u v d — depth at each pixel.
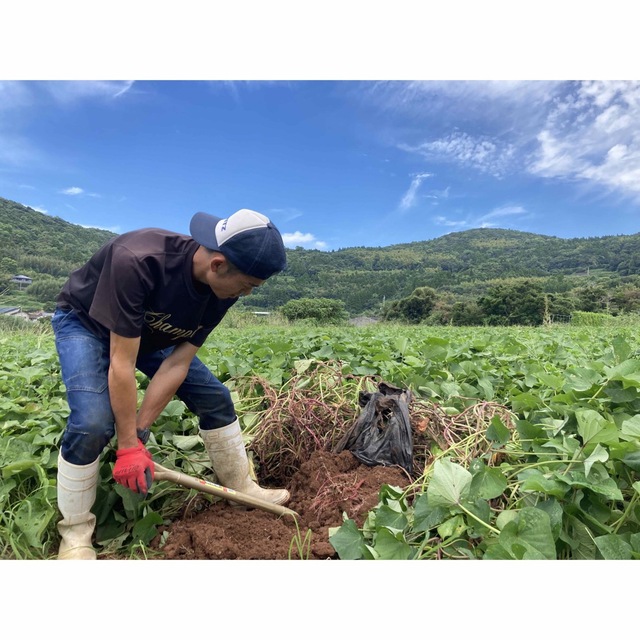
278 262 2.16
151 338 2.48
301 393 3.62
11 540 2.23
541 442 2.60
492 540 2.05
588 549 2.02
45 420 3.22
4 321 11.11
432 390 3.83
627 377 2.72
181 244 2.26
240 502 2.61
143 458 2.29
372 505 2.47
